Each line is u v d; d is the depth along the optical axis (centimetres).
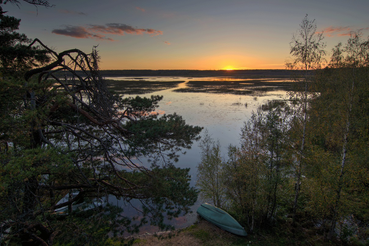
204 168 1330
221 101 4291
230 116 3019
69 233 577
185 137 682
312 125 1121
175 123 708
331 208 1059
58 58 587
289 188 1314
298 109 1103
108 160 652
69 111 715
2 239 469
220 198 1345
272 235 1086
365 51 1016
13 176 402
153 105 803
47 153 455
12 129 491
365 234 1039
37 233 686
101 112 647
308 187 1144
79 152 661
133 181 725
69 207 859
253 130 1097
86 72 593
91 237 559
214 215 1189
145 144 607
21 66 633
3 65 597
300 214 1261
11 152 482
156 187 633
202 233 1089
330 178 985
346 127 1004
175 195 642
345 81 1073
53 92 560
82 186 634
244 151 1105
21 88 479
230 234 1097
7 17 620
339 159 1100
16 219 470
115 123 673
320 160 1027
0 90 446
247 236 1082
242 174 1120
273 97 4803
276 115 1069
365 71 1009
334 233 1077
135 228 639
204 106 3744
